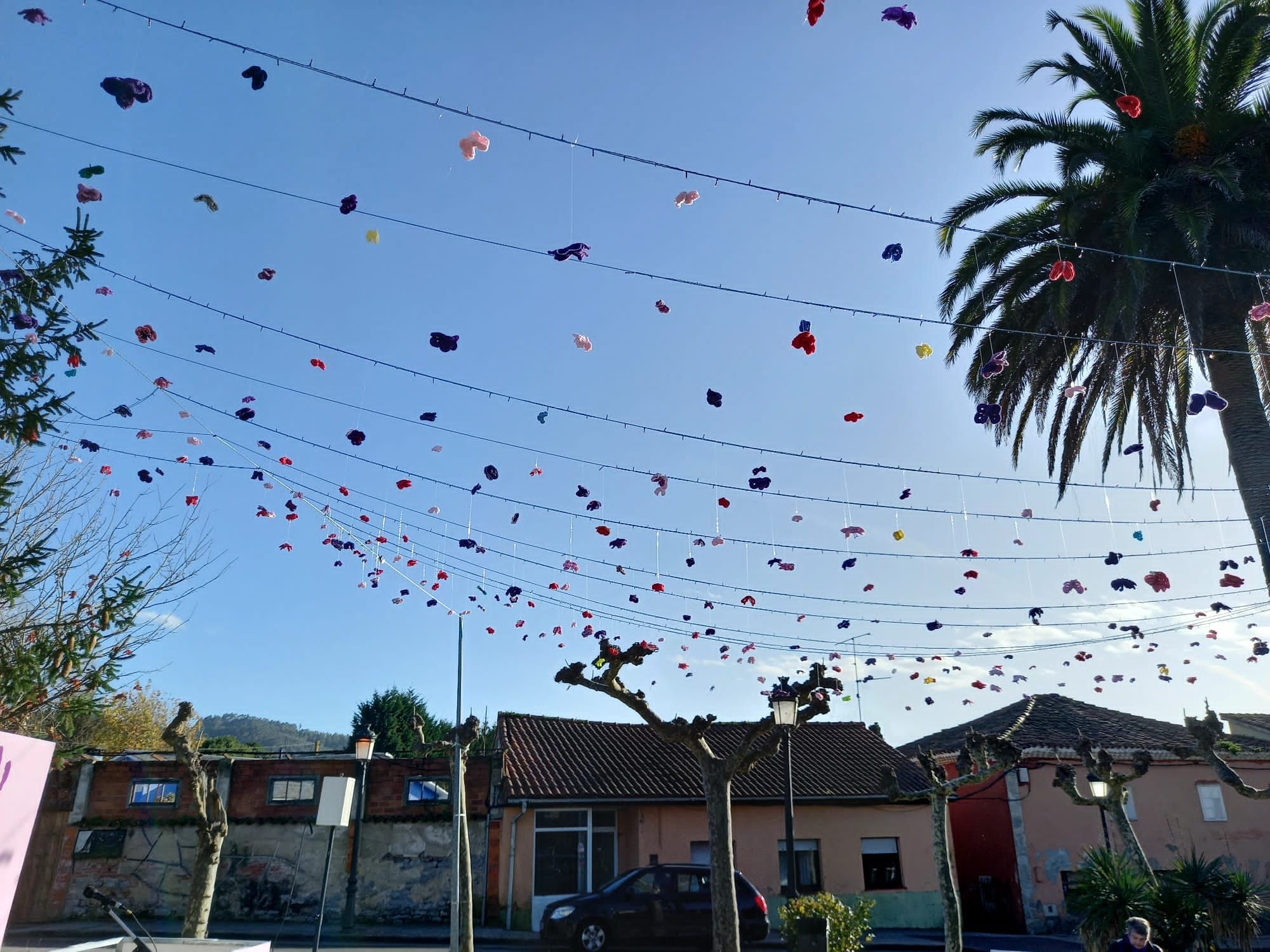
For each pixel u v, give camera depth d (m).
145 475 12.08
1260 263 13.30
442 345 9.80
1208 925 14.31
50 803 23.11
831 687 15.26
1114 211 14.16
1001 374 15.70
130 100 6.92
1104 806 17.05
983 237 15.14
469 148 7.91
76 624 7.44
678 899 18.80
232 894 22.55
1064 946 20.56
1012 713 28.44
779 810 24.02
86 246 6.60
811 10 6.83
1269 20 13.03
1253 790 15.86
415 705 41.84
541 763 23.91
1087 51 14.97
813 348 10.01
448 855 22.52
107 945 7.48
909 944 21.22
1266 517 13.96
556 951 18.48
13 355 6.28
